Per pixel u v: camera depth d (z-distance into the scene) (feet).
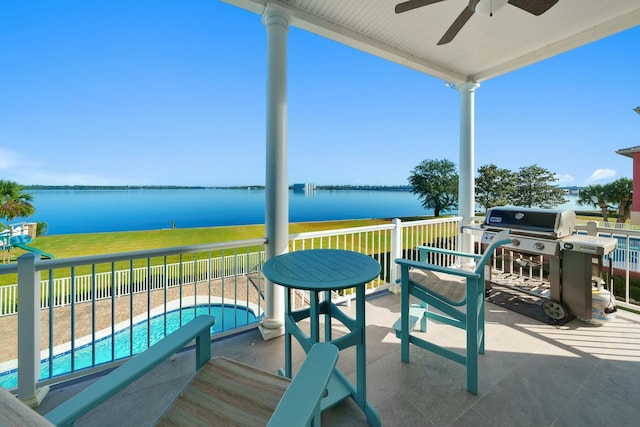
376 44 10.84
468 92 14.24
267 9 8.31
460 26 7.75
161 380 6.56
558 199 55.62
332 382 5.99
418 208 75.25
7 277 28.45
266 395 3.46
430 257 14.42
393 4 8.80
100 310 19.53
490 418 5.36
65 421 2.21
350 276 5.00
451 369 6.91
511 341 8.22
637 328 8.89
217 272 28.58
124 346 15.49
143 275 27.73
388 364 7.15
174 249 7.20
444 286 7.38
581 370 6.82
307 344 5.12
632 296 17.26
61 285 21.81
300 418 2.03
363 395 5.27
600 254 8.23
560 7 8.89
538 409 5.57
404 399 5.88
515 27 9.98
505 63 12.73
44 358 14.34
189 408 3.24
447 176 70.74
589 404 5.70
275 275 5.07
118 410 5.64
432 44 11.14
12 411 1.65
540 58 11.65
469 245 14.43
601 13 9.20
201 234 52.70
